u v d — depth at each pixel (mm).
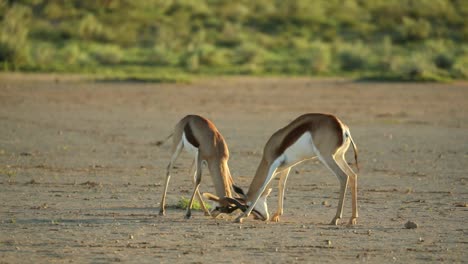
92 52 85812
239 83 69875
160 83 68125
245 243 18812
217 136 23047
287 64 83500
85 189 27094
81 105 54188
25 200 24719
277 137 22188
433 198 26375
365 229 20906
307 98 60719
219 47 92375
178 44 91500
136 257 17172
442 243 19141
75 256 17188
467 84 73000
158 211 23547
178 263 16656
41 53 79688
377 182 29594
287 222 22078
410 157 35844
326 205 25094
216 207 22250
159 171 31438
